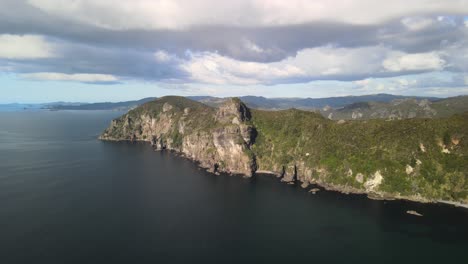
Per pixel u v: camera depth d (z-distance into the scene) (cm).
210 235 17588
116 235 17175
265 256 15488
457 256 15750
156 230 17975
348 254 15850
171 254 15375
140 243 16362
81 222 18725
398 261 15288
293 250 16138
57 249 15488
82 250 15475
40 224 18275
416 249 16425
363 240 17350
